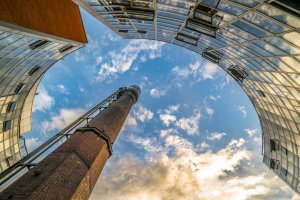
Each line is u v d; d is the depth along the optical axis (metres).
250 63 17.86
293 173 21.45
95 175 14.77
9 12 14.06
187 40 24.52
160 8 15.93
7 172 11.13
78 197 11.84
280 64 13.62
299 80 13.66
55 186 10.48
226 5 10.84
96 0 16.59
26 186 9.77
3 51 17.86
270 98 20.89
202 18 14.41
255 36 12.38
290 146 21.53
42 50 22.69
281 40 10.74
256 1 8.77
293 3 7.66
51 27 19.50
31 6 16.72
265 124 26.72
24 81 26.36
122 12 18.48
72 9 25.31
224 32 15.03
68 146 13.98
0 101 24.33
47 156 12.90
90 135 16.31
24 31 15.70
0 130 25.98
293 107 17.86
